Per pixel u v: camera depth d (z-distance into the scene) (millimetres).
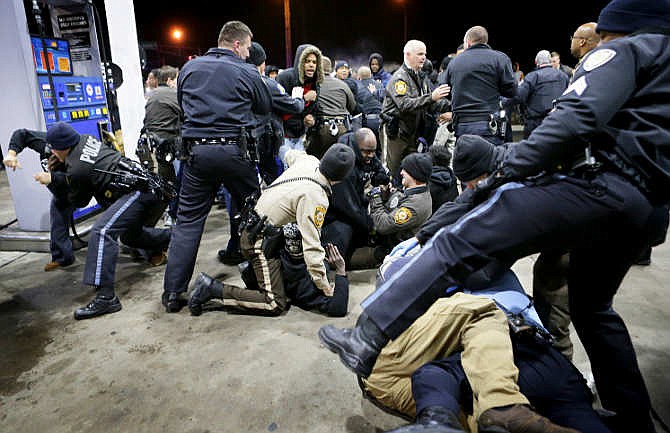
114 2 4652
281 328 2457
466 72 3445
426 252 1355
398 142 3988
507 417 1092
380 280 1568
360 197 3133
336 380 2016
